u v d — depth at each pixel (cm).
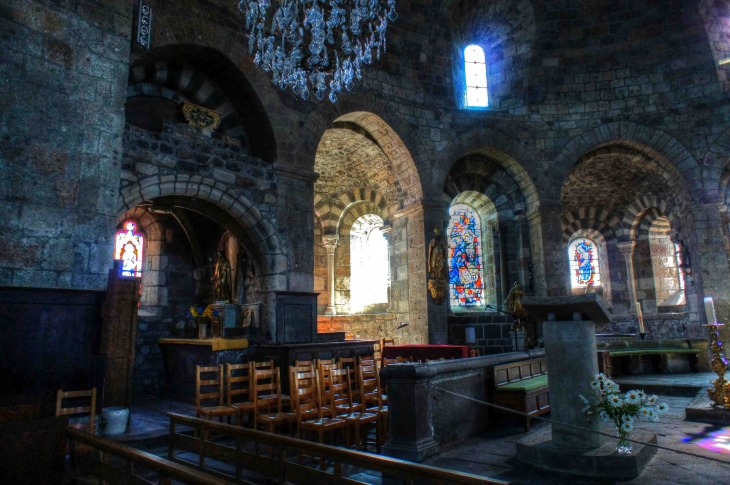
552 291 1537
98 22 765
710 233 1523
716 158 1542
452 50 1622
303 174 1182
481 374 768
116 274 698
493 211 1697
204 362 1005
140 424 829
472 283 1714
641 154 1688
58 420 504
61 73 715
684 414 884
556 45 1661
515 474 537
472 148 1557
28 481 478
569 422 557
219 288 1245
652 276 2011
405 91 1480
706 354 1406
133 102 1025
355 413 725
